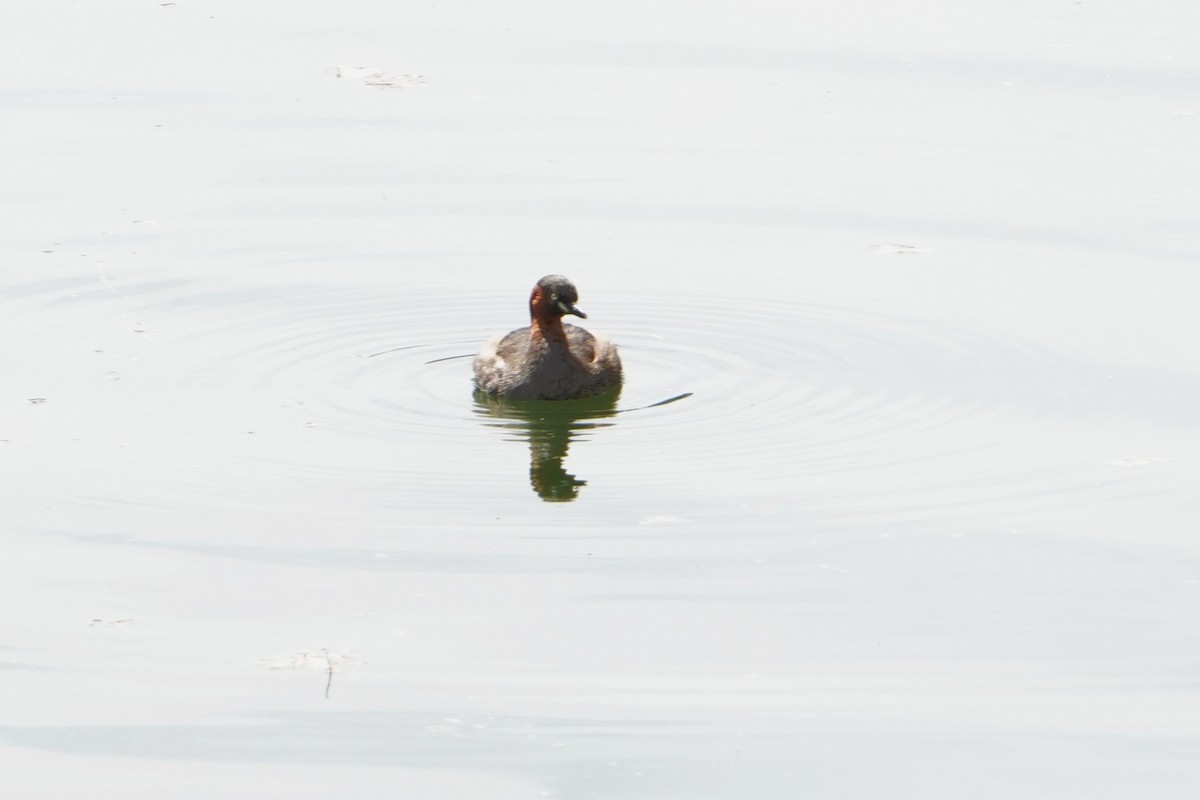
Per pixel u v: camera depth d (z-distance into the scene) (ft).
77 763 41.98
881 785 41.11
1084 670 46.19
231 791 40.91
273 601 49.78
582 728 43.62
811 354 68.54
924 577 50.98
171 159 91.71
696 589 50.44
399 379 66.44
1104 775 41.39
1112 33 112.47
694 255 79.56
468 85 104.47
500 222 83.71
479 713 44.45
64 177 88.79
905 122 96.99
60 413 62.39
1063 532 53.57
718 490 56.49
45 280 75.31
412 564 51.85
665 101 101.09
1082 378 65.67
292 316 72.33
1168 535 53.31
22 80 104.32
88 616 48.98
